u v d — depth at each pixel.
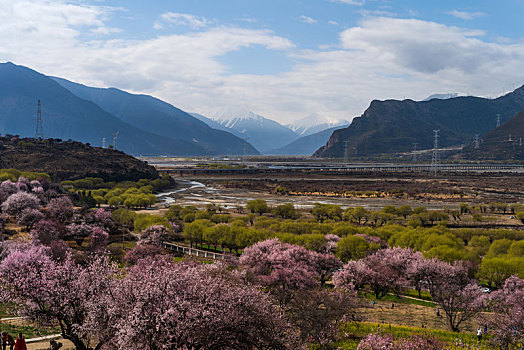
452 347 40.34
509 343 40.53
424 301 66.19
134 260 78.19
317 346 40.59
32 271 36.28
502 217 150.62
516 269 69.50
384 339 36.34
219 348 28.25
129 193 195.38
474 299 55.06
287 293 53.06
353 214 146.62
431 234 92.12
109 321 29.88
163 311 27.31
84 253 76.88
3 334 31.81
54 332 40.78
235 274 48.75
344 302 46.91
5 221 96.38
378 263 72.12
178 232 117.94
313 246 86.44
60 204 107.62
